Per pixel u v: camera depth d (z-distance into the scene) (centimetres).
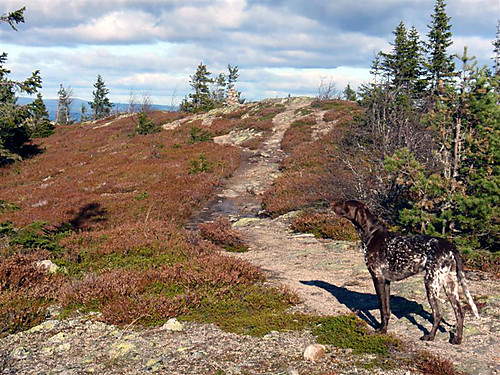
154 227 1274
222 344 584
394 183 1414
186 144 3581
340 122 3400
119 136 4406
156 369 518
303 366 509
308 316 671
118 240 1127
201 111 5519
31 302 750
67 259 1005
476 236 985
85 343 611
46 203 2048
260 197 2172
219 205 2045
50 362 554
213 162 2856
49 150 4025
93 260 1020
